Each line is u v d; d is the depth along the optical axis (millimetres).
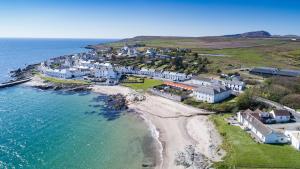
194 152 67188
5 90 141000
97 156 67562
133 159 65750
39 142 75750
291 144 67250
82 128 86938
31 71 192500
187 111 99500
